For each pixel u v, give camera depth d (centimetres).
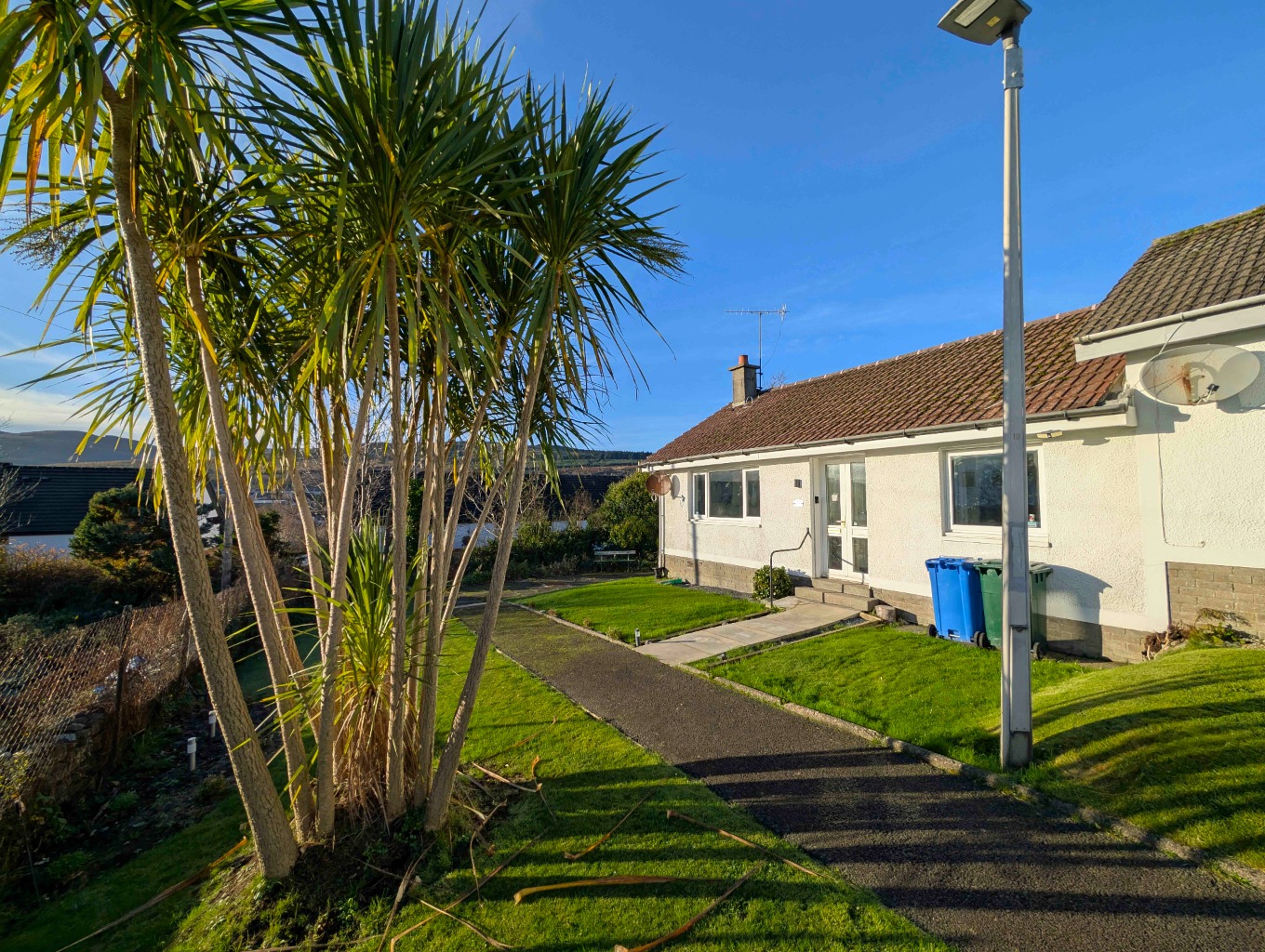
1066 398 666
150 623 673
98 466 2055
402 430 358
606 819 384
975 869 313
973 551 770
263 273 361
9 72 213
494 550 1875
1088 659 646
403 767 384
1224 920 265
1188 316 550
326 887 331
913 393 962
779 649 742
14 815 399
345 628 392
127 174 273
